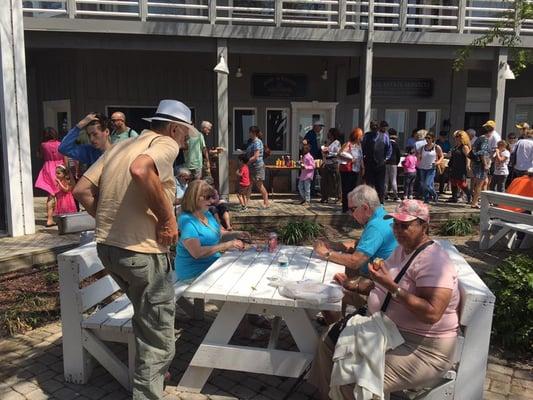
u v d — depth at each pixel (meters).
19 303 4.85
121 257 2.80
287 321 3.24
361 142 9.30
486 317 2.85
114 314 3.52
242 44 10.48
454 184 10.54
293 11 10.41
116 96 11.93
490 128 10.02
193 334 4.32
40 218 8.48
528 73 13.70
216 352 3.30
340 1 10.55
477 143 9.76
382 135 9.09
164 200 2.70
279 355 3.23
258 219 8.83
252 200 11.02
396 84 13.23
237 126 12.80
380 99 13.23
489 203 7.32
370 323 2.74
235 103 12.63
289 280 3.44
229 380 3.53
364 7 12.91
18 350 3.99
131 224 2.80
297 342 3.25
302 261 4.02
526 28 11.71
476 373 2.92
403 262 2.81
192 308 4.57
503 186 10.20
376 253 3.48
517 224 6.98
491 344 4.14
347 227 8.85
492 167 10.22
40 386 3.44
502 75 11.22
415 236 2.74
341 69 12.88
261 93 12.73
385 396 2.87
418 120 13.54
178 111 2.93
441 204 10.37
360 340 2.69
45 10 9.41
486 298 2.82
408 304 2.57
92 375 3.59
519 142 10.12
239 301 3.15
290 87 12.83
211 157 10.96
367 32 10.67
